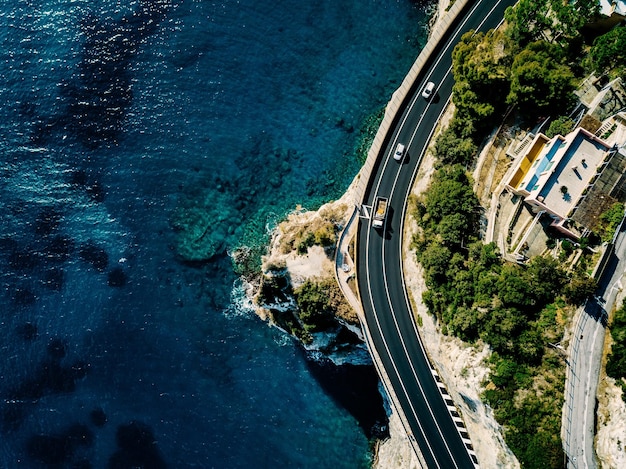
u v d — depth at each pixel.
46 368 109.06
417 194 89.81
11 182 112.25
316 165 102.56
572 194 73.56
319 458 102.81
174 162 108.38
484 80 79.25
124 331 107.62
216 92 108.12
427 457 87.50
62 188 111.12
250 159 105.56
